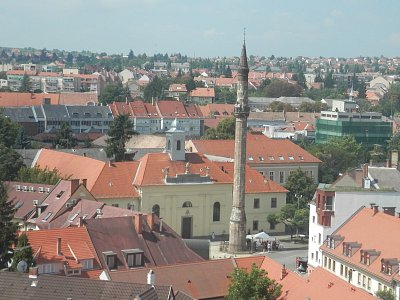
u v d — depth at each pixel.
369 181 172.38
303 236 199.62
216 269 115.94
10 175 198.75
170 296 90.06
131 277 110.69
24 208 169.75
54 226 152.50
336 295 102.31
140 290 89.69
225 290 113.75
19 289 91.94
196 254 135.75
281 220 199.25
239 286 103.62
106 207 148.62
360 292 100.56
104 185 184.50
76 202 156.88
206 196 194.38
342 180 181.00
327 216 151.38
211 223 195.75
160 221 137.38
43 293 90.94
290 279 112.19
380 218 143.75
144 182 186.38
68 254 122.44
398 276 125.56
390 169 179.75
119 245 128.38
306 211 196.38
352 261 139.50
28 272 101.69
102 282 91.12
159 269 113.06
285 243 192.00
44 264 117.94
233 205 181.50
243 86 178.62
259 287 103.38
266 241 185.00
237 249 180.12
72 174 194.75
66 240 124.38
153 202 187.88
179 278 112.62
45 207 163.12
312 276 110.31
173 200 190.25
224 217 197.50
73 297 89.88
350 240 145.25
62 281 92.00
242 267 114.81
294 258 174.00
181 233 192.00
